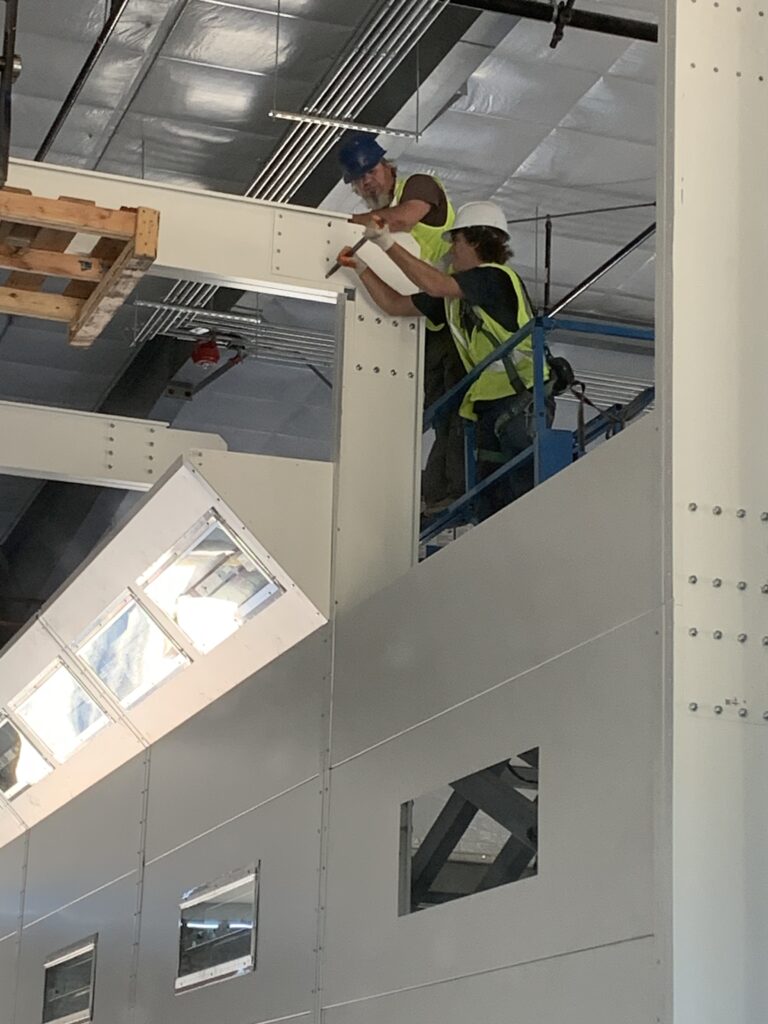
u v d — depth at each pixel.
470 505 7.82
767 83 5.14
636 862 4.77
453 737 6.12
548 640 5.52
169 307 11.20
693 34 5.11
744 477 4.85
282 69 9.10
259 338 12.12
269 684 8.06
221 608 8.23
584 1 8.79
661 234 5.01
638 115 9.76
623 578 5.08
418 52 8.80
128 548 8.45
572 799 5.20
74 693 10.28
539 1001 5.21
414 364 7.88
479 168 10.36
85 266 6.64
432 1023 5.93
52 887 11.41
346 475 7.64
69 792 11.48
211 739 8.77
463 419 7.88
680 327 4.90
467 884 5.88
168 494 7.79
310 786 7.42
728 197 5.03
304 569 7.52
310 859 7.28
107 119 9.77
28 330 12.18
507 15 8.81
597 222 10.91
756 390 4.92
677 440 4.82
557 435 6.79
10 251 6.56
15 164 7.38
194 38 8.90
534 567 5.68
